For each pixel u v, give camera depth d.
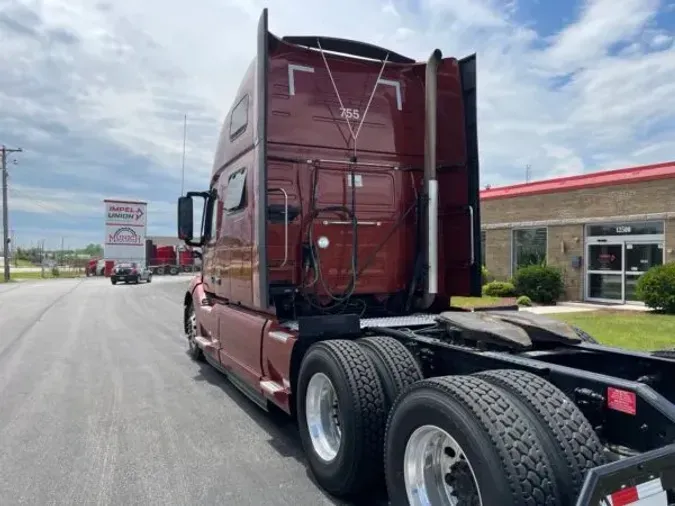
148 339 11.37
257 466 4.40
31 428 5.38
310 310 5.50
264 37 4.53
